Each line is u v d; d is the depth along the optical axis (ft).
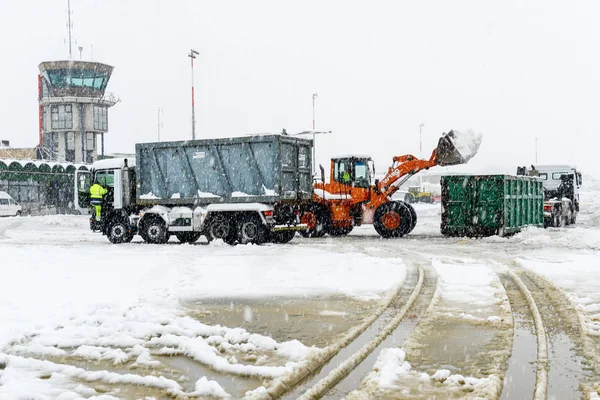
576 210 97.55
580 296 30.14
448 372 17.85
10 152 219.41
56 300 30.37
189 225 63.57
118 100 218.79
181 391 16.79
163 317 26.20
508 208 68.28
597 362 19.06
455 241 65.16
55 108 211.41
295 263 44.55
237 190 62.08
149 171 66.13
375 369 18.44
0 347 21.59
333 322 25.38
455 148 69.21
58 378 18.21
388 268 41.32
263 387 16.61
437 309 27.50
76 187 71.41
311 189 65.87
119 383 17.76
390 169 72.43
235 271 40.60
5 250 57.06
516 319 25.70
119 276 38.88
